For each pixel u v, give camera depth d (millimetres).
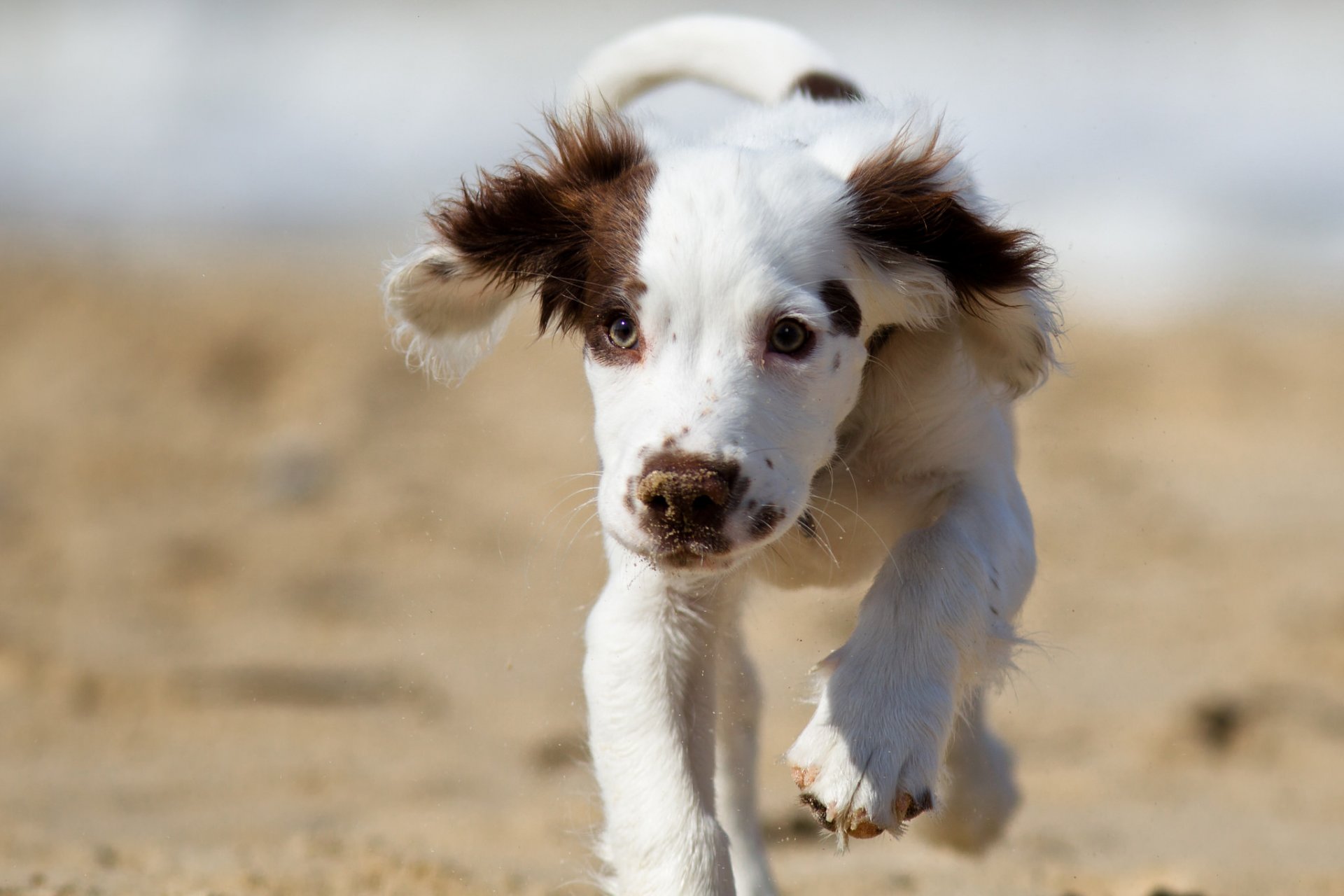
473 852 8453
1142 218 33625
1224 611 14719
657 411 5047
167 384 23203
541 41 47281
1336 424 22375
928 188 5660
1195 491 19234
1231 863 8484
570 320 5977
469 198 6070
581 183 5914
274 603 14953
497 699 12398
